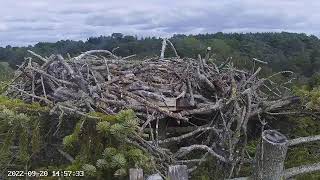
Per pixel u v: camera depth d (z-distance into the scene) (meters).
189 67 7.49
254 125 7.55
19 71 7.57
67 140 5.00
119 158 4.84
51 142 5.86
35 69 6.72
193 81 7.13
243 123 6.39
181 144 7.04
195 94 6.97
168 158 5.53
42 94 6.79
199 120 7.17
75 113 5.38
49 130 5.70
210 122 6.83
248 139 7.52
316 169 6.14
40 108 5.55
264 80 7.79
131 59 8.27
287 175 6.00
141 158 4.96
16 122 5.25
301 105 7.11
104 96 6.11
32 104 5.67
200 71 7.43
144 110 6.14
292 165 6.78
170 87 6.95
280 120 7.50
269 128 7.55
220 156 6.14
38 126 5.48
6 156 5.45
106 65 6.94
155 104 6.37
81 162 5.09
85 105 5.76
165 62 7.98
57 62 6.98
